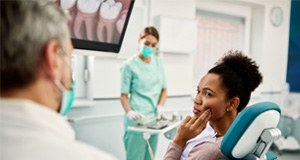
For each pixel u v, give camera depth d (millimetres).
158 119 2184
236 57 1063
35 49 434
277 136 862
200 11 3396
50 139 413
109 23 1384
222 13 3557
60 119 463
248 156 906
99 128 2633
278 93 3893
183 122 1059
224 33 3631
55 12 470
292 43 3885
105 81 2639
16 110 412
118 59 2674
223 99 1018
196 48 3311
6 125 404
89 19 1296
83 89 2643
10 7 429
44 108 444
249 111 846
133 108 2320
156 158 2873
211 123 1067
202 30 3445
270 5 3754
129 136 2285
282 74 3949
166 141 2941
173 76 3066
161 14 2889
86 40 1325
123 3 1386
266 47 3787
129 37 2674
